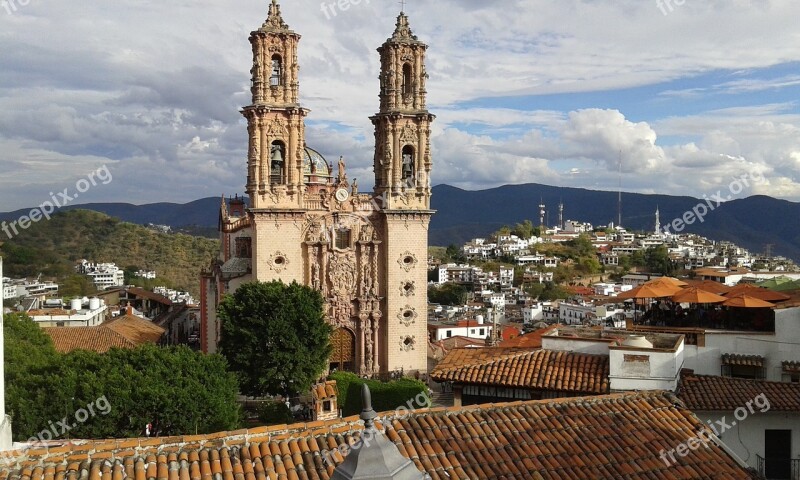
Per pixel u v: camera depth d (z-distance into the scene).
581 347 35.06
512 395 33.31
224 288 80.75
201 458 20.34
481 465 21.25
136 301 143.38
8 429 21.89
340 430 22.12
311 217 78.81
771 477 30.34
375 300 80.44
